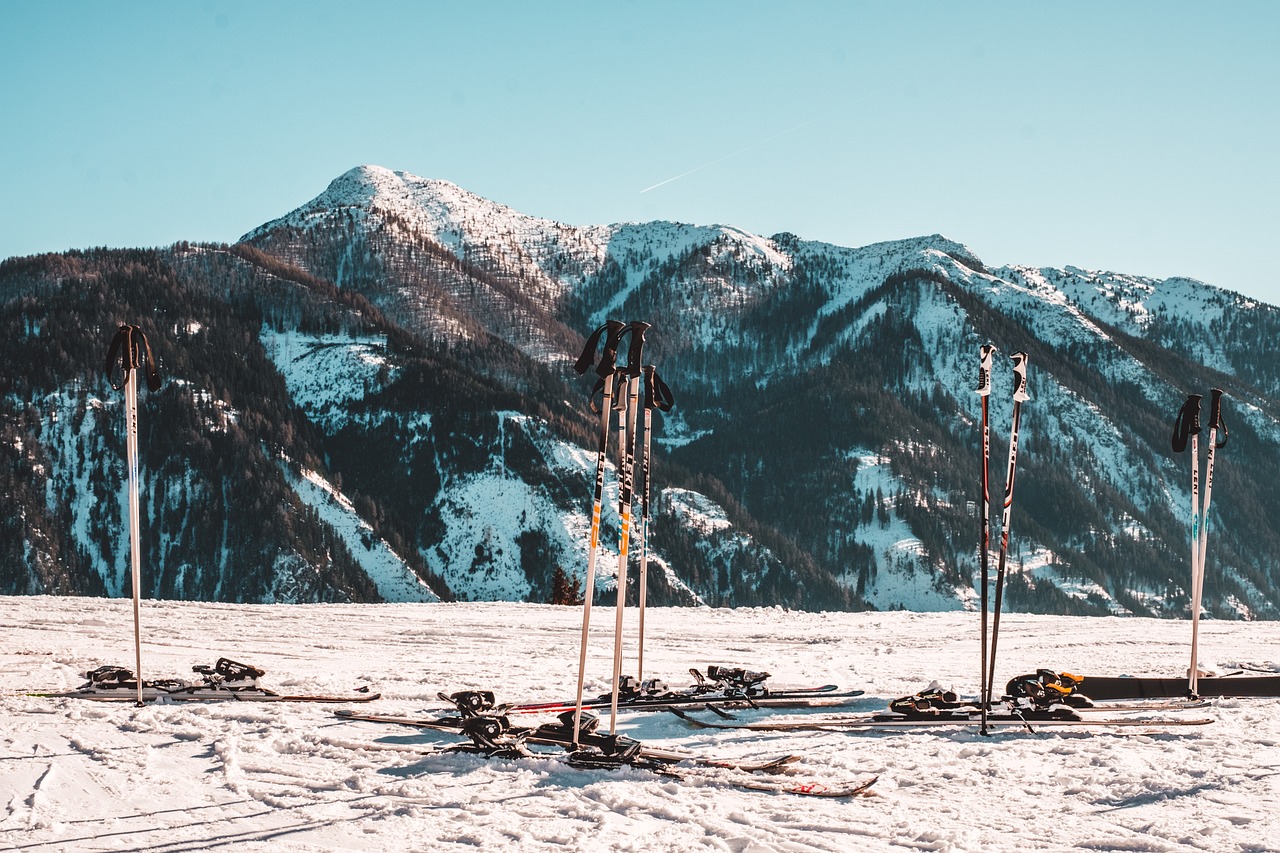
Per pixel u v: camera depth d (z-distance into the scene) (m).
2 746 8.15
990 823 6.46
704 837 6.17
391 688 11.15
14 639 15.24
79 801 6.83
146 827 6.32
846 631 18.30
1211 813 6.58
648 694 10.40
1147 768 7.71
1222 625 19.83
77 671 11.94
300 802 6.82
